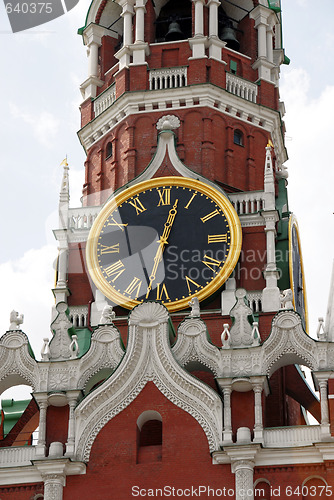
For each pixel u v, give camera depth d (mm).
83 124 99125
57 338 83250
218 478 77688
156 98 95812
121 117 96562
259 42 99688
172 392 80250
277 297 86438
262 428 78562
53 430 80562
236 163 94750
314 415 87500
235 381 79562
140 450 79562
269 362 80625
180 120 94875
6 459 80000
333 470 76812
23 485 79312
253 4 100750
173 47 97500
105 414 80375
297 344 80750
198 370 83312
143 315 82062
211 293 87062
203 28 97750
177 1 101688
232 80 97000
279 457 77625
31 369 82250
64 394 80812
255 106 97000
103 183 96062
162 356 81062
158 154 92562
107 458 79250
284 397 86125
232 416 79312
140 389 80688
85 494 78438
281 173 95688
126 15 98938
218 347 81250
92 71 100500
